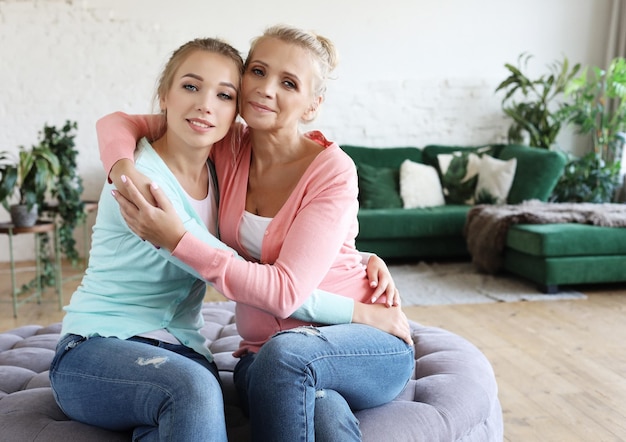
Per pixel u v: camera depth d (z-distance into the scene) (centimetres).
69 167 480
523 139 641
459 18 655
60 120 597
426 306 434
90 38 593
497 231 497
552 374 310
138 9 598
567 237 453
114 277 166
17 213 418
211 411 136
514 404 276
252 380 146
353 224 183
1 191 412
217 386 143
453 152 630
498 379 304
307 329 158
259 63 168
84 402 152
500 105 669
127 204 152
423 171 601
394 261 582
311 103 177
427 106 659
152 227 150
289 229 166
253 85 168
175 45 606
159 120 180
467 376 202
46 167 423
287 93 168
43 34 586
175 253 151
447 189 607
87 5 589
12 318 420
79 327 161
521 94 671
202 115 161
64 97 595
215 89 163
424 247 563
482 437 188
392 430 164
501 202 582
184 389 138
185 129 163
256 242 171
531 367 320
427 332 247
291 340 151
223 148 182
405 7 645
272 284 154
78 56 593
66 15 587
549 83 614
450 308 429
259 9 620
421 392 192
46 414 170
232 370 205
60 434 155
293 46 169
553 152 569
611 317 406
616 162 635
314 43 173
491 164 596
